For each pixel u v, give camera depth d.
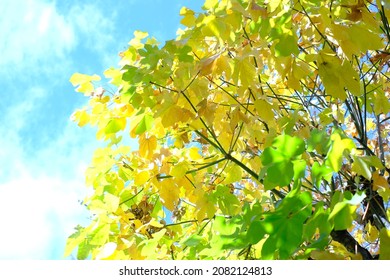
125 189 2.42
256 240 1.32
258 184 2.76
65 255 2.06
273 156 1.38
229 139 2.39
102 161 2.40
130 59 2.37
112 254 2.05
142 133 2.28
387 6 1.88
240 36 2.10
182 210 2.82
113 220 2.07
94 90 2.43
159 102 2.12
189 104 2.12
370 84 2.58
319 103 2.64
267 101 2.09
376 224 2.24
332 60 1.83
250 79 1.99
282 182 1.38
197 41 2.05
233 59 2.02
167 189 2.28
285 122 2.13
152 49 2.00
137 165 2.43
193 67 2.06
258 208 1.64
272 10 1.87
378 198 2.24
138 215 2.55
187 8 1.96
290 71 1.94
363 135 2.44
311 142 1.50
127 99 2.19
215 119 2.34
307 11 1.92
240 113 2.13
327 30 1.97
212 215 2.26
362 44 1.76
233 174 2.48
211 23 1.87
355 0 1.87
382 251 1.28
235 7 1.81
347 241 2.04
